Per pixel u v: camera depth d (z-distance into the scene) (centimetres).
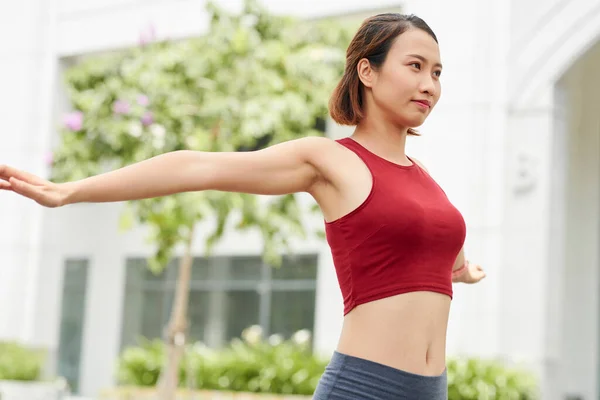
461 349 1224
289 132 1035
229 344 1620
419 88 304
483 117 1257
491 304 1224
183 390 1255
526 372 1162
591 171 1430
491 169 1247
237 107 1016
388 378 291
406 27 308
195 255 1673
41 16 1697
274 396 1233
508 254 1227
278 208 1025
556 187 1233
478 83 1264
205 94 1035
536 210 1219
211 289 1655
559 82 1234
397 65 305
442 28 1295
